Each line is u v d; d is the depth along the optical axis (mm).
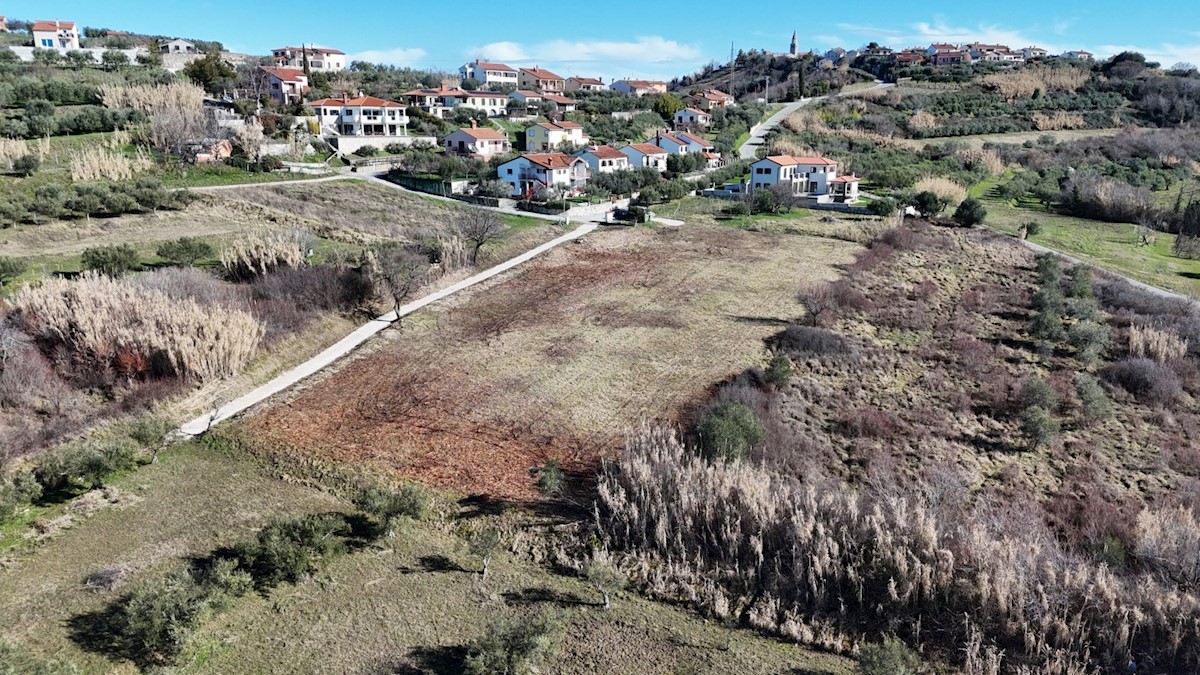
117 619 19734
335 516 24391
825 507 23422
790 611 20672
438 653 19234
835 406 35281
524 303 48656
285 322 39656
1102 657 18672
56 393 30781
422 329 43188
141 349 33375
